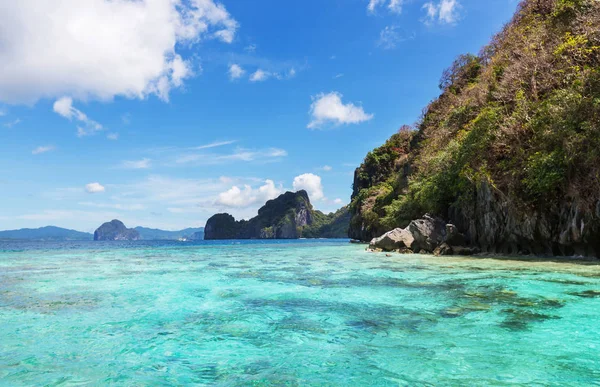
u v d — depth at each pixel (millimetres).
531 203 19203
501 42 33094
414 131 71438
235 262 22062
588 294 9133
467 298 9320
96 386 4711
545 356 5293
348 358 5473
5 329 7359
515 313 7672
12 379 4949
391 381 4617
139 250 41594
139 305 9430
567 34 19953
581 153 16125
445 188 28516
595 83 16531
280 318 7902
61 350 6105
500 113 22062
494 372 4789
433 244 24641
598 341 5875
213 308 8977
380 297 9820
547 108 18234
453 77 51750
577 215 16781
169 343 6387
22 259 26422
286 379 4789
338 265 18500
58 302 9891
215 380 4820
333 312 8312
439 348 5766
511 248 21203
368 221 59312
